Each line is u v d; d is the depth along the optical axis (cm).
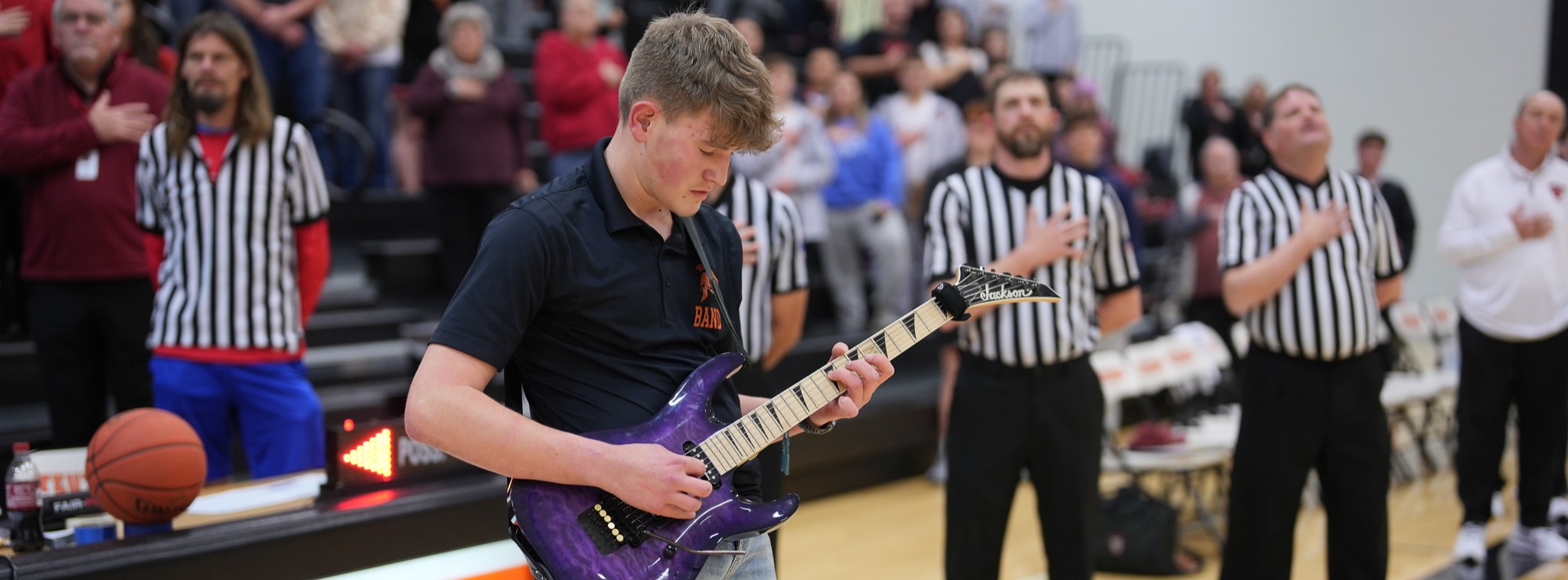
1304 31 985
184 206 308
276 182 312
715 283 178
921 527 475
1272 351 328
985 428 308
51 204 338
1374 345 328
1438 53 917
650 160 159
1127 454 457
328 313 490
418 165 616
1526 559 429
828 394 176
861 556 438
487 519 294
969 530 310
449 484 296
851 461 530
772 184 598
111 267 343
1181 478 486
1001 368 307
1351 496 324
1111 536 420
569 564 158
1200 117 927
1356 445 323
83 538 260
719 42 156
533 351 167
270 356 315
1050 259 297
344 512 270
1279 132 330
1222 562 343
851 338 613
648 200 168
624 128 166
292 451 318
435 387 150
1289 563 333
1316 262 320
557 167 560
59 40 339
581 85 552
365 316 489
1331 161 975
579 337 165
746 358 179
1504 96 887
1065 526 310
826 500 519
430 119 521
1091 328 316
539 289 159
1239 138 912
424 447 296
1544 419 425
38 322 345
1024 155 313
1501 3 885
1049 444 308
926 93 705
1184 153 1033
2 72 370
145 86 356
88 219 339
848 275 654
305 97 534
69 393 348
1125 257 322
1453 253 432
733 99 153
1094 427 312
